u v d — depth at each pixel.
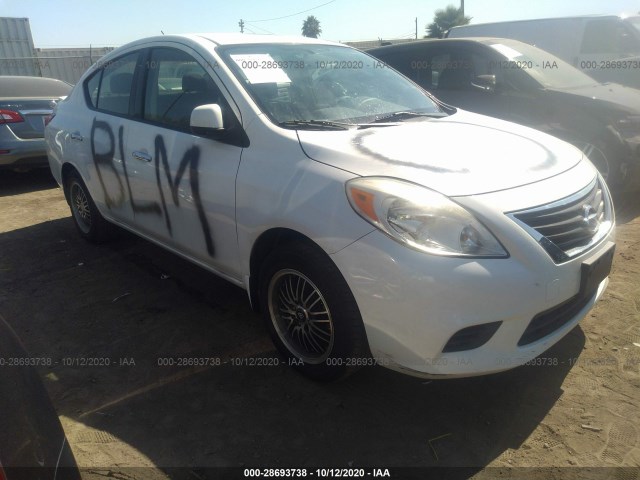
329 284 2.39
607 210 2.80
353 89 3.47
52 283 3.99
